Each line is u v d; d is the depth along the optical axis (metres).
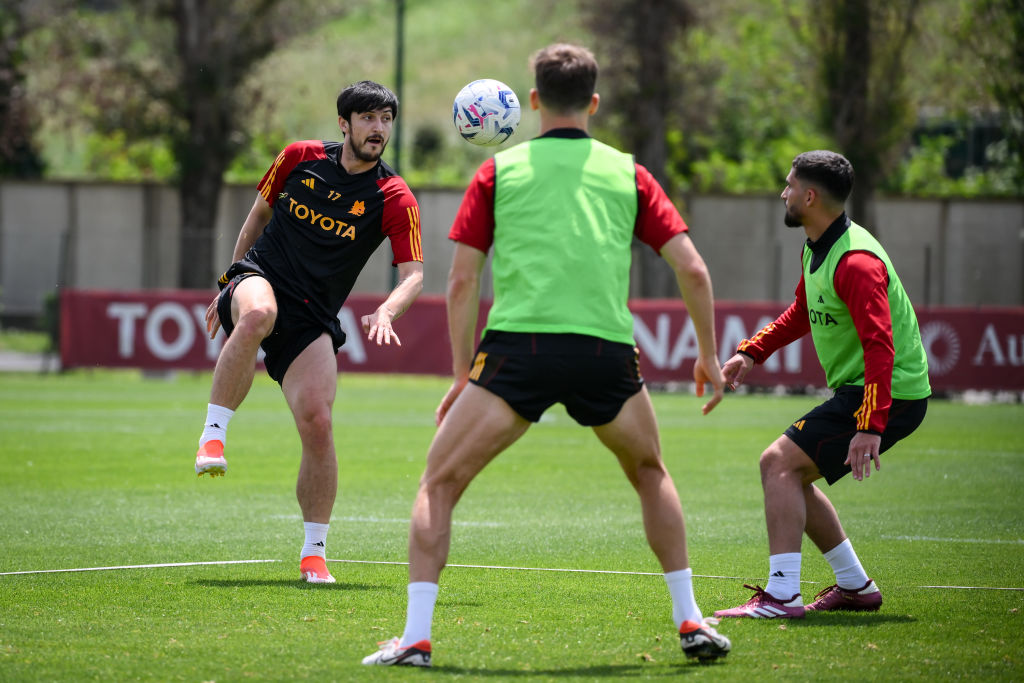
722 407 72.25
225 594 20.44
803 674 15.20
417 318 79.75
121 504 32.41
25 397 70.94
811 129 120.06
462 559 24.97
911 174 140.62
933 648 16.73
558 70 15.51
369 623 18.19
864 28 93.44
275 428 56.00
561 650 16.58
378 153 22.38
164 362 80.62
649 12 102.12
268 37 106.00
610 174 15.40
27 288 102.38
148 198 105.00
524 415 15.16
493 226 15.49
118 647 16.44
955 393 84.75
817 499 19.67
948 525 30.11
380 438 52.25
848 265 18.59
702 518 31.33
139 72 104.38
